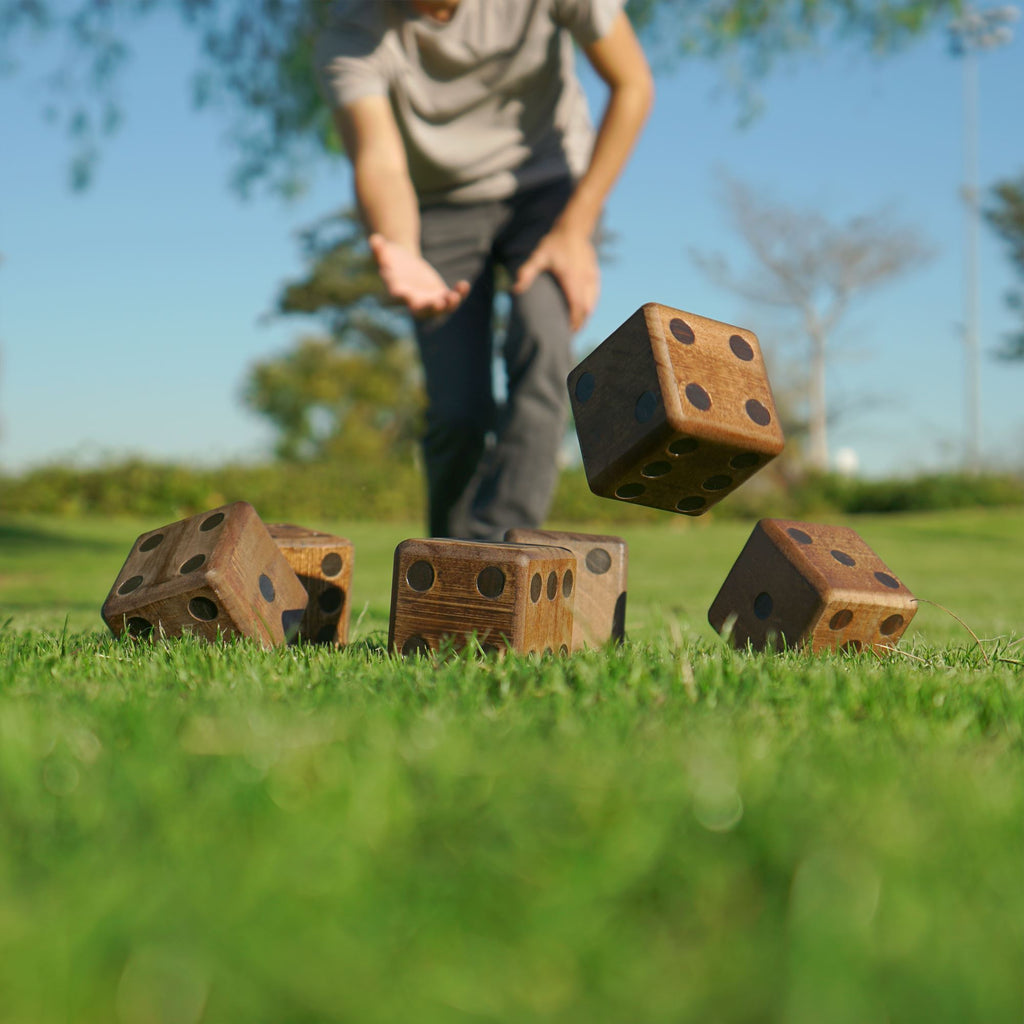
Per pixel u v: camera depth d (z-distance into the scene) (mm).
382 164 3914
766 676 1907
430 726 1350
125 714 1424
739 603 2760
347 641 3090
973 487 30219
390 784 1054
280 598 2670
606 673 1928
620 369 2230
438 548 2402
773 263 36312
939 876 851
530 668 1966
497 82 4066
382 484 24172
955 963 678
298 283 39531
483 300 4168
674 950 742
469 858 902
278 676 1947
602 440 2254
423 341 4109
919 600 2672
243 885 791
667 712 1540
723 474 2307
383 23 3984
